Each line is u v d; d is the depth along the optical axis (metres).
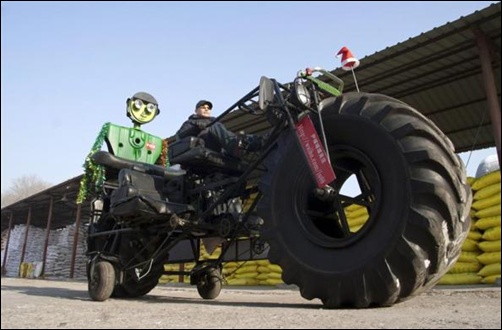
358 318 2.04
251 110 3.90
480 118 10.54
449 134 11.41
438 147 2.77
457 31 7.39
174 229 4.10
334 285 2.76
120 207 4.12
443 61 8.37
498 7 6.82
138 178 4.31
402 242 2.54
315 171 3.05
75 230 17.67
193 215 4.16
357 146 2.99
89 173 5.06
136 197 3.96
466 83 9.35
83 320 2.04
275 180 3.32
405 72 8.73
